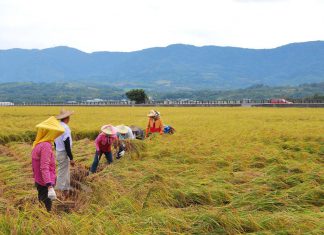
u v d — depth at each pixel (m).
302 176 11.68
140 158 15.46
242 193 10.34
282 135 21.30
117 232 7.33
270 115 45.75
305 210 8.97
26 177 13.26
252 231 7.82
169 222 7.89
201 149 16.69
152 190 10.14
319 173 11.92
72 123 32.88
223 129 25.72
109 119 38.91
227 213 8.23
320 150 16.81
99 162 15.80
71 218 8.04
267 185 11.09
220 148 16.86
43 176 8.99
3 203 9.76
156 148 16.61
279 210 9.20
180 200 10.03
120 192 10.48
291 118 39.88
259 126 28.41
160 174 12.08
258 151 16.02
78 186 11.98
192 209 9.06
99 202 9.82
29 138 24.75
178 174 12.55
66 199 11.03
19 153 18.55
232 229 7.74
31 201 10.10
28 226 7.26
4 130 25.97
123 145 15.90
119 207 9.12
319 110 61.16
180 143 18.02
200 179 11.85
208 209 9.16
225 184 11.02
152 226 7.71
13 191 11.16
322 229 7.39
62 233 7.24
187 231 7.71
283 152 15.91
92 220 7.78
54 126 9.14
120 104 105.50
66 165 11.87
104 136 14.52
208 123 32.91
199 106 93.94
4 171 14.02
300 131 23.33
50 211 8.99
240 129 25.52
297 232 7.34
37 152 9.12
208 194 10.11
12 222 7.38
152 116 20.52
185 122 34.34
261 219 8.10
